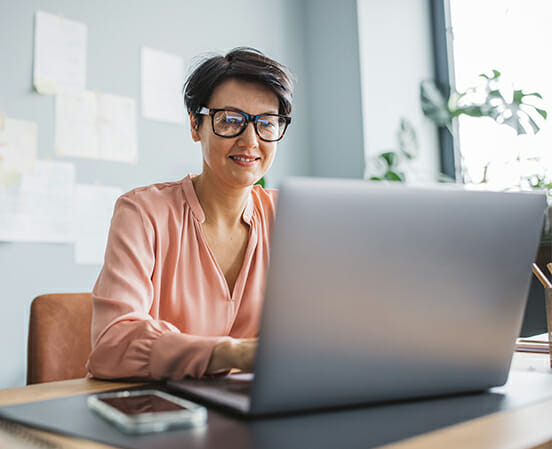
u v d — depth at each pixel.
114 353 0.85
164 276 1.18
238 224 1.29
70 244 2.51
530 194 0.70
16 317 2.35
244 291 1.26
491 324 0.70
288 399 0.59
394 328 0.63
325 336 0.59
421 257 0.63
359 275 0.60
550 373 0.90
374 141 3.33
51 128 2.50
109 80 2.71
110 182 2.66
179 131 2.95
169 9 2.97
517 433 0.54
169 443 0.50
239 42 3.26
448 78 3.63
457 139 3.58
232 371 0.88
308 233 0.57
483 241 0.67
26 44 2.46
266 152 1.19
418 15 3.66
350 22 3.37
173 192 1.26
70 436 0.53
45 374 1.27
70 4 2.61
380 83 3.39
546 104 3.07
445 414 0.61
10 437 0.55
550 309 0.96
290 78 1.20
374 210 0.59
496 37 3.34
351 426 0.56
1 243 2.33
